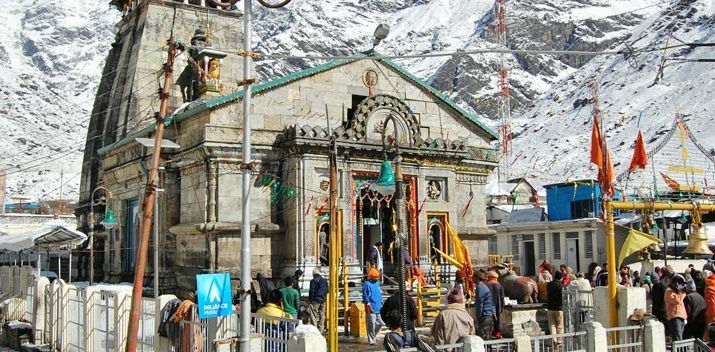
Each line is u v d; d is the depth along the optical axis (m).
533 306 27.03
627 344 17.44
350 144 34.72
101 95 53.56
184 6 49.09
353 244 34.72
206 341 16.39
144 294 35.66
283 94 35.94
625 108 166.62
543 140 168.75
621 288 19.94
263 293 25.75
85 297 22.59
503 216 69.62
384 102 36.25
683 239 54.84
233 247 34.00
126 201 41.69
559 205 62.97
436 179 37.88
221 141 33.97
